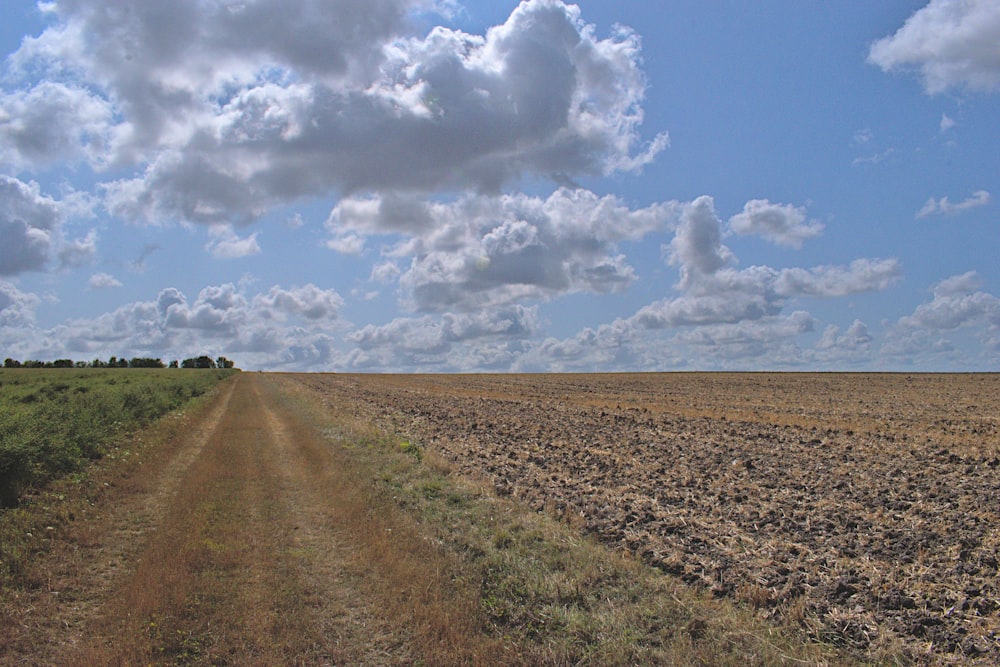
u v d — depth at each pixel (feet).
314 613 23.40
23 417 50.62
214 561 28.40
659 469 53.67
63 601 24.45
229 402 135.44
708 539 33.35
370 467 52.75
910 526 35.83
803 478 49.96
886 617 23.68
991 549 31.01
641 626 22.82
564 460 58.39
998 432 80.43
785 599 25.23
